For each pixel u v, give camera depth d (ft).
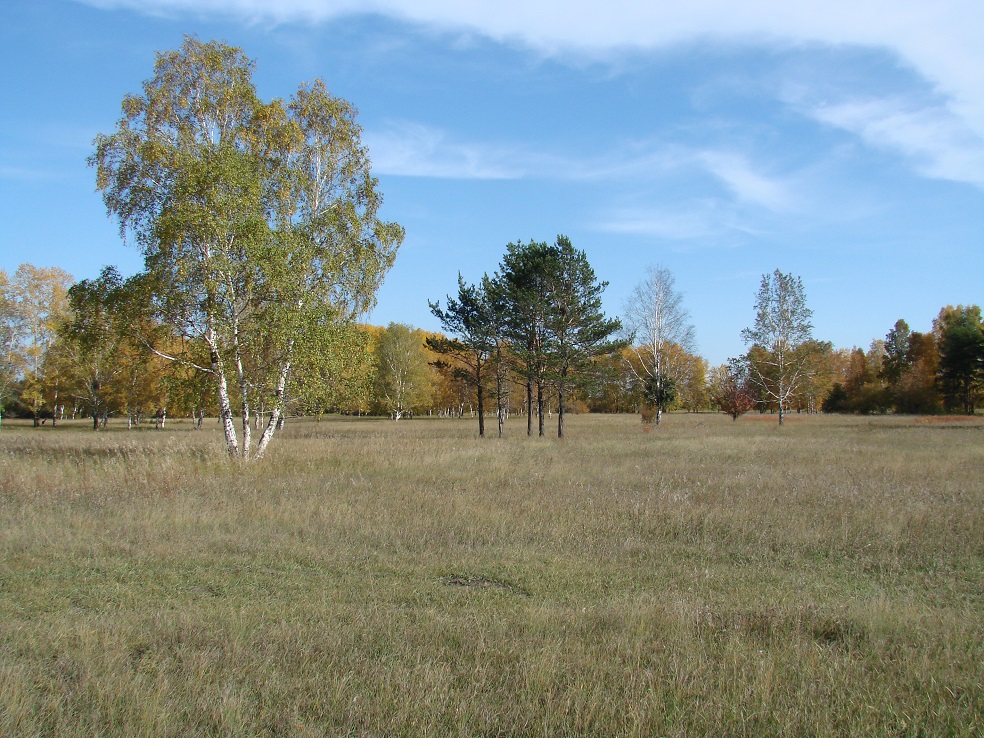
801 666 15.58
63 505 36.29
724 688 14.43
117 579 23.77
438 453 66.18
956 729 12.80
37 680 14.80
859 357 287.28
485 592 22.53
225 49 70.18
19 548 27.73
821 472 53.11
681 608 19.70
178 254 61.26
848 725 12.98
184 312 63.52
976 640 17.40
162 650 16.62
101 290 65.67
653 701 13.56
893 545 28.27
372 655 16.44
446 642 17.34
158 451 65.82
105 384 165.89
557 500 39.29
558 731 12.74
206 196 61.21
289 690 14.38
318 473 51.90
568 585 23.39
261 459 59.52
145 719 12.77
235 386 67.00
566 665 15.55
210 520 32.83
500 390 124.88
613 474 52.39
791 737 12.44
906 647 16.76
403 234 75.31
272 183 68.39
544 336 116.16
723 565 26.20
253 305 63.16
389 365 240.12
